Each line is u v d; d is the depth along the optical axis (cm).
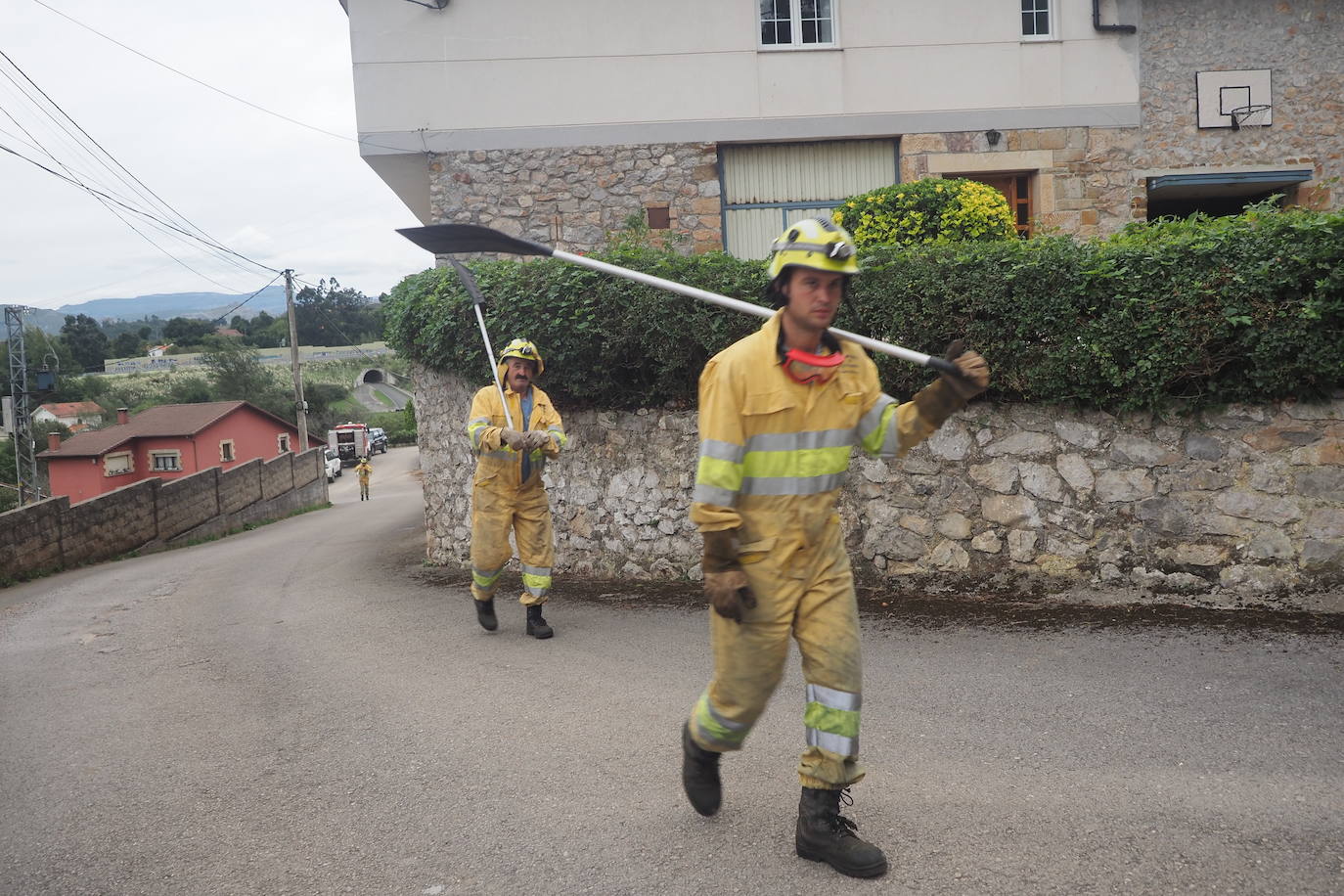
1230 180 1227
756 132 1215
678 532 797
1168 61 1223
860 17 1212
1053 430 666
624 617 684
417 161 1254
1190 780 366
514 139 1216
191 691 562
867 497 711
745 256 1245
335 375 11112
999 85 1216
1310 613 602
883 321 680
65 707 544
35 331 7994
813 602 312
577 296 786
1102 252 631
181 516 2097
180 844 353
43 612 912
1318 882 288
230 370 8019
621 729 447
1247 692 465
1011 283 647
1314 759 382
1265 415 627
